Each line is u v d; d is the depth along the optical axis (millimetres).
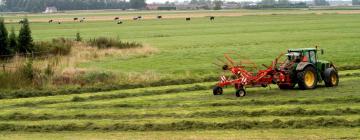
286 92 26469
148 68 40719
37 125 19219
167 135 17375
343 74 32688
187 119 19891
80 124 19219
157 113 21203
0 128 18969
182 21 162000
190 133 17641
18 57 42500
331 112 20359
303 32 88688
